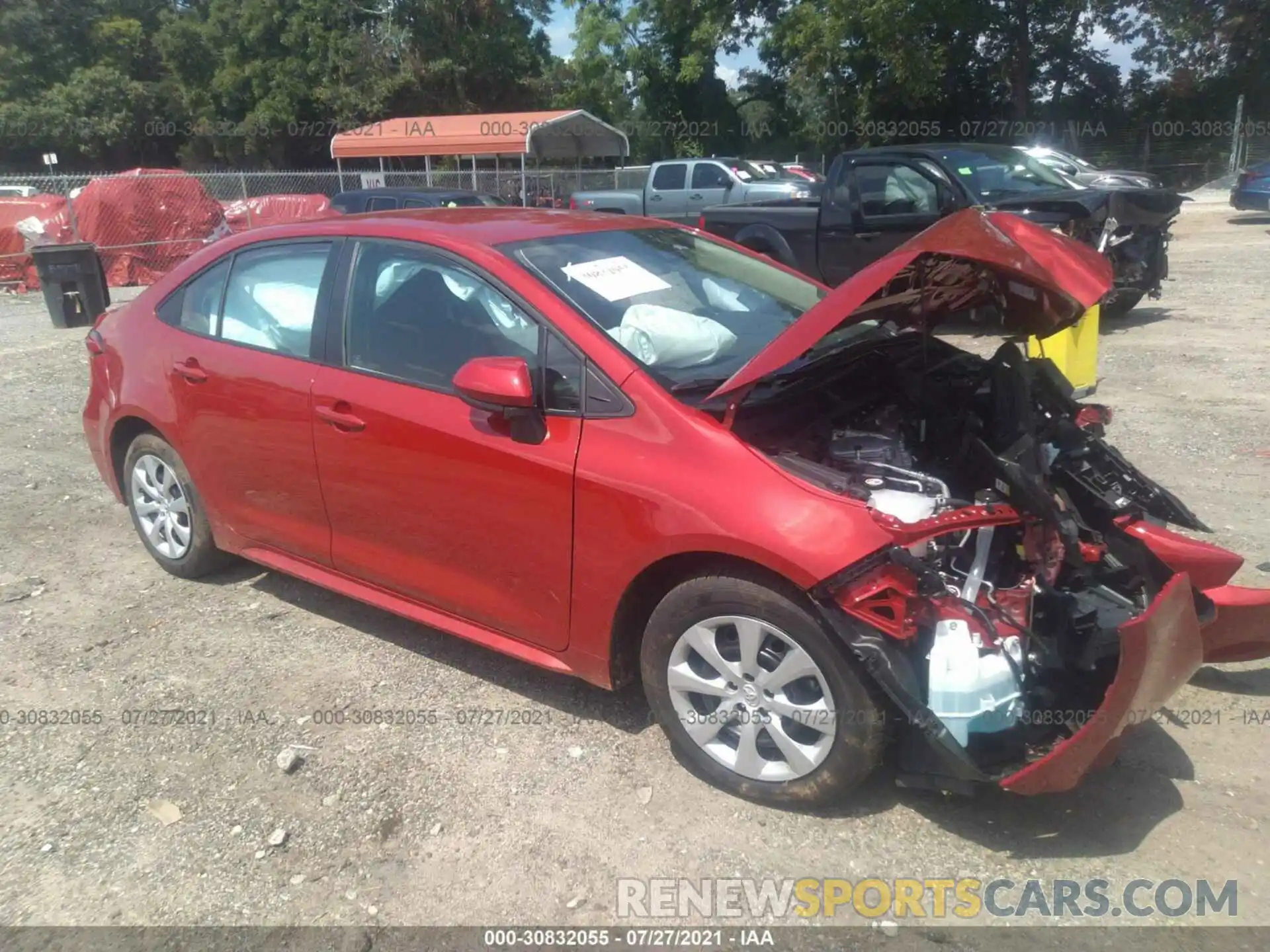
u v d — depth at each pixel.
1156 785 3.21
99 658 4.17
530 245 3.79
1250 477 5.80
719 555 3.05
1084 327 6.82
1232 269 14.24
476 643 3.73
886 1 29.58
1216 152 32.69
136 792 3.31
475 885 2.88
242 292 4.35
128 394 4.73
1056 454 3.39
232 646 4.25
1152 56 34.53
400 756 3.47
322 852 3.03
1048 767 2.74
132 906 2.83
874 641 2.79
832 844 2.99
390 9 39.84
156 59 47.38
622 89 39.28
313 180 26.89
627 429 3.21
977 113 35.41
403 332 3.77
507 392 3.17
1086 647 3.04
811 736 3.05
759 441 3.21
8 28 43.41
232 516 4.46
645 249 4.10
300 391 3.97
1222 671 3.89
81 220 16.98
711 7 34.97
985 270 3.43
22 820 3.19
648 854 2.98
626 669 3.41
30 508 5.92
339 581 4.14
